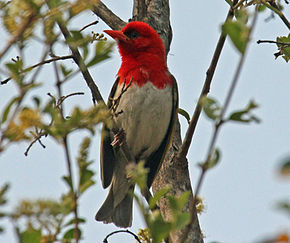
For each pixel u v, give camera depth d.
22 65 4.64
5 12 4.19
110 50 4.94
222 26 4.71
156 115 10.84
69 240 4.99
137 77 10.80
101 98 7.54
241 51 4.70
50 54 6.65
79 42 4.84
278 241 3.30
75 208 4.66
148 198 7.03
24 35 4.29
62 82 5.29
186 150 9.38
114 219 10.64
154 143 11.25
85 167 4.78
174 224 4.63
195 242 8.43
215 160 4.63
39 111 4.59
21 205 4.12
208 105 4.73
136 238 7.25
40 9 4.18
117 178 10.96
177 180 9.64
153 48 11.09
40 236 4.43
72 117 4.71
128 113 10.77
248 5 6.90
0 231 4.24
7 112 4.57
